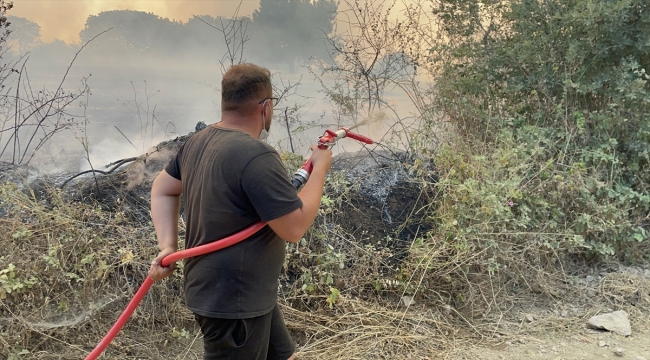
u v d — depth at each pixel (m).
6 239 3.20
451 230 3.62
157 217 2.12
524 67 4.53
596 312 3.50
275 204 1.77
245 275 1.87
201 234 1.92
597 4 4.15
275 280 2.01
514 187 3.64
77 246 3.23
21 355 2.85
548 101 4.45
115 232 3.47
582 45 4.35
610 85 4.29
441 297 3.49
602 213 3.92
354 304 3.33
